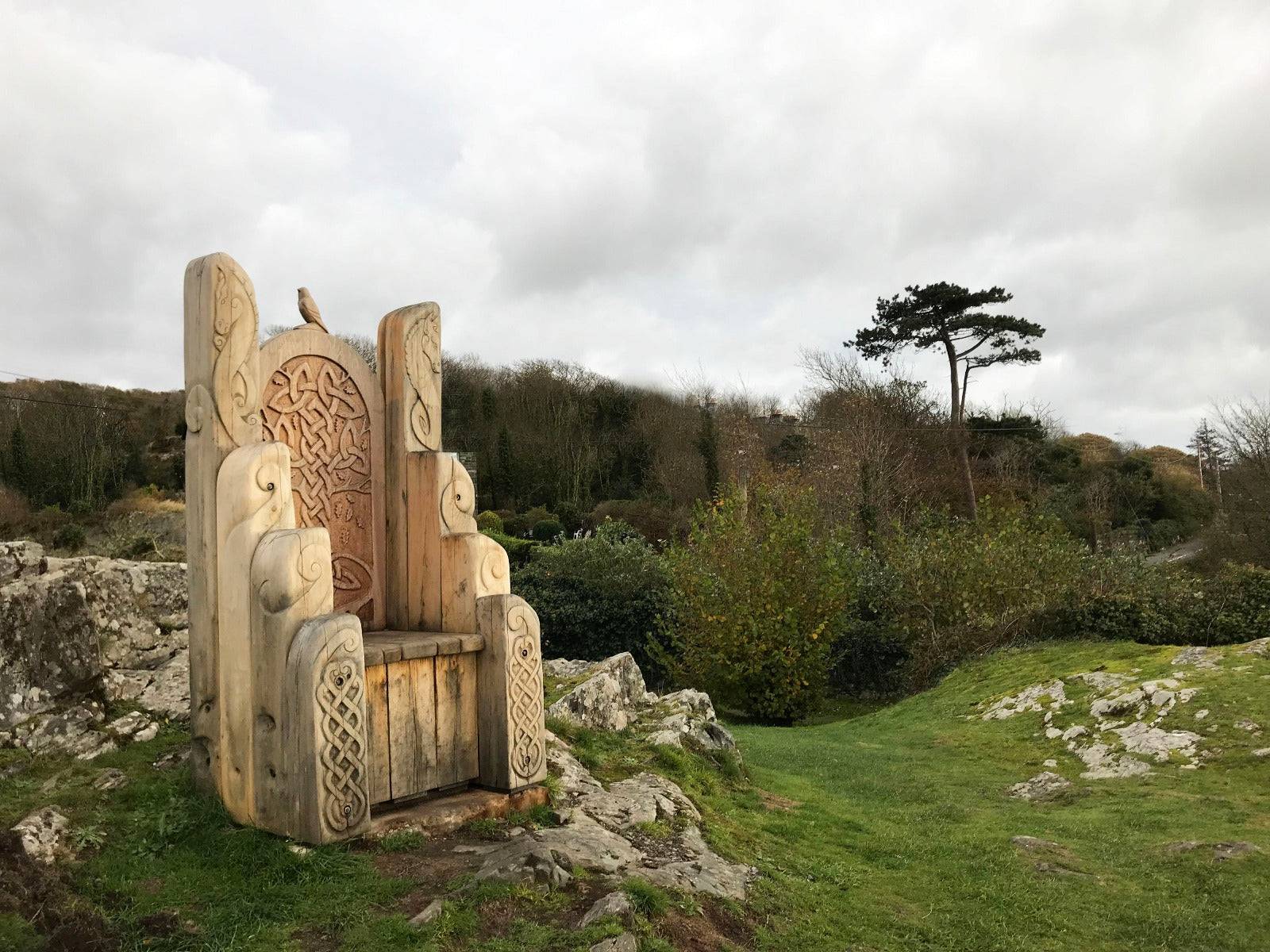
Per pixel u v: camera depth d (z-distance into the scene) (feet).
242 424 13.16
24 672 15.56
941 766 30.68
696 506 54.03
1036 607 47.98
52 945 9.52
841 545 55.01
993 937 14.23
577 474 125.70
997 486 107.65
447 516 15.71
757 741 32.91
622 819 15.81
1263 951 14.49
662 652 50.26
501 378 142.51
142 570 20.59
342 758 12.17
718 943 11.76
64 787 13.69
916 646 51.88
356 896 11.01
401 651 13.70
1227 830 20.83
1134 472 125.90
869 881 16.42
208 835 12.32
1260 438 70.74
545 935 10.59
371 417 16.03
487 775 14.87
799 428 111.45
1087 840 20.65
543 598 58.65
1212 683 31.99
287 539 12.26
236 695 12.67
